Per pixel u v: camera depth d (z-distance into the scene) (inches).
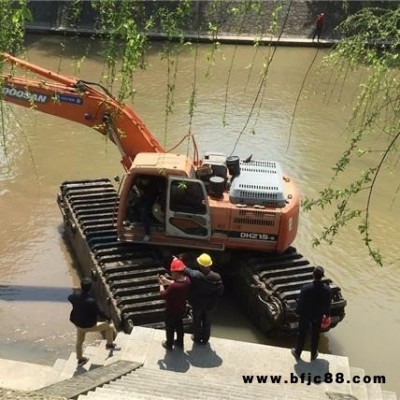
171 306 357.7
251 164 508.1
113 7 289.0
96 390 287.6
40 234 593.0
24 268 537.6
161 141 823.1
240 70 1121.4
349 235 619.5
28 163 736.3
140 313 418.6
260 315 458.6
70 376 365.4
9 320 465.7
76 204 562.3
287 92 1029.2
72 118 500.4
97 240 496.1
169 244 478.3
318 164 772.0
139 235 478.9
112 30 291.1
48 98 492.4
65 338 448.1
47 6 1278.3
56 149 780.0
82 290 366.3
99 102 494.3
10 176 702.5
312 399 325.1
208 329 378.9
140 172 460.8
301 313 363.3
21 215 624.4
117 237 487.8
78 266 542.6
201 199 462.6
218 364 364.8
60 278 524.4
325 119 920.9
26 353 430.3
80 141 807.7
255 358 373.1
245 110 948.0
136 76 1065.5
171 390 309.7
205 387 320.5
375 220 647.1
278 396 323.9
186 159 476.7
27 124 845.2
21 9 260.7
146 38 300.2
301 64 1185.4
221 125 886.4
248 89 1036.5
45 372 385.4
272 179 483.2
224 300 506.0
